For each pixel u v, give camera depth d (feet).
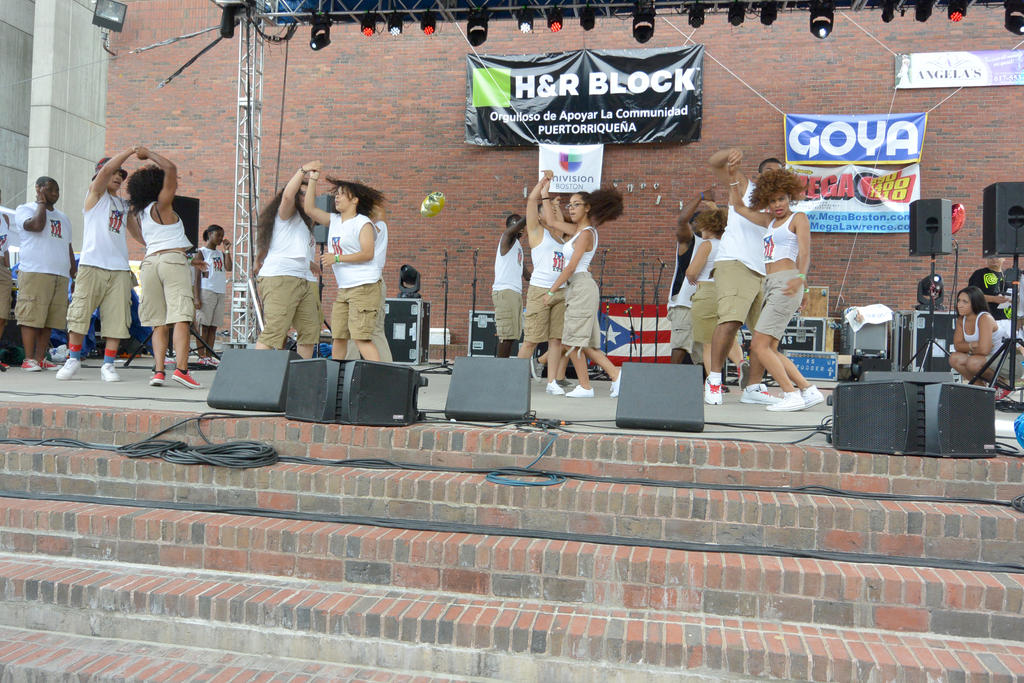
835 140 35.19
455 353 38.01
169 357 29.99
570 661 8.68
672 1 26.86
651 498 10.04
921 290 30.48
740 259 15.38
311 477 10.85
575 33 36.99
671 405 11.96
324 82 38.75
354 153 38.65
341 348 15.62
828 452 10.52
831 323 33.19
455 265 38.06
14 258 29.78
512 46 37.55
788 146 35.42
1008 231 17.60
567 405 15.98
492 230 37.78
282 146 39.01
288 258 15.65
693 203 20.10
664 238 36.50
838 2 26.45
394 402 11.73
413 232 38.32
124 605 9.67
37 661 9.07
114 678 8.74
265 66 39.09
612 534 10.13
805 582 9.02
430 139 38.14
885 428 10.46
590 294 17.17
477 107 37.42
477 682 8.82
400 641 9.04
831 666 8.18
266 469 11.00
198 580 10.05
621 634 8.66
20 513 10.77
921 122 34.60
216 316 27.43
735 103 35.96
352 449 11.58
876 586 8.88
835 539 9.66
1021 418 11.27
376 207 15.46
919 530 9.48
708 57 36.11
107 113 40.09
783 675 8.28
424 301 33.30
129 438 12.14
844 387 10.77
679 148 36.37
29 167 40.19
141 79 39.88
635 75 36.19
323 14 28.53
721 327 15.74
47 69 40.06
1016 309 17.94
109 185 17.47
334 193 15.24
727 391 20.80
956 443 10.34
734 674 8.38
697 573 9.23
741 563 9.28
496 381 12.46
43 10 40.16
